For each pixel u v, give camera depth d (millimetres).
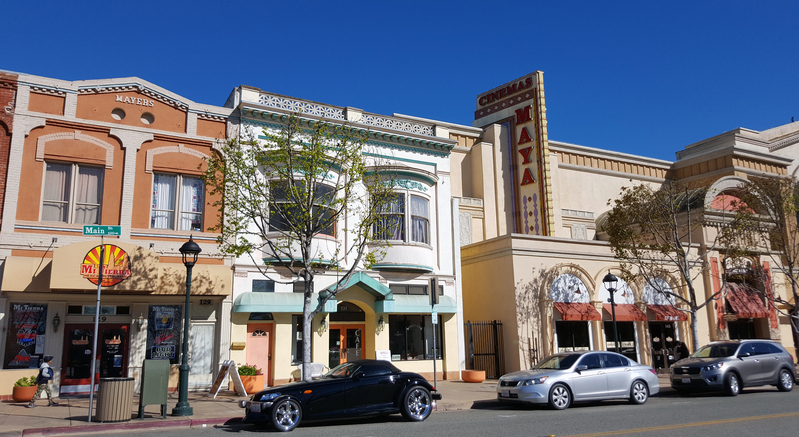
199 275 17484
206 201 18828
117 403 12047
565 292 23953
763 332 29641
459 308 22625
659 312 25531
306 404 11805
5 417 12562
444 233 23000
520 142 30062
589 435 10219
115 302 17359
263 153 17375
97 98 17922
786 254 26547
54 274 15312
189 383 17578
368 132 19875
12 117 16672
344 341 20828
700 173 36562
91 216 17406
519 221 29328
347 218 20844
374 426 12031
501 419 12781
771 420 11812
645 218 23359
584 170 34656
